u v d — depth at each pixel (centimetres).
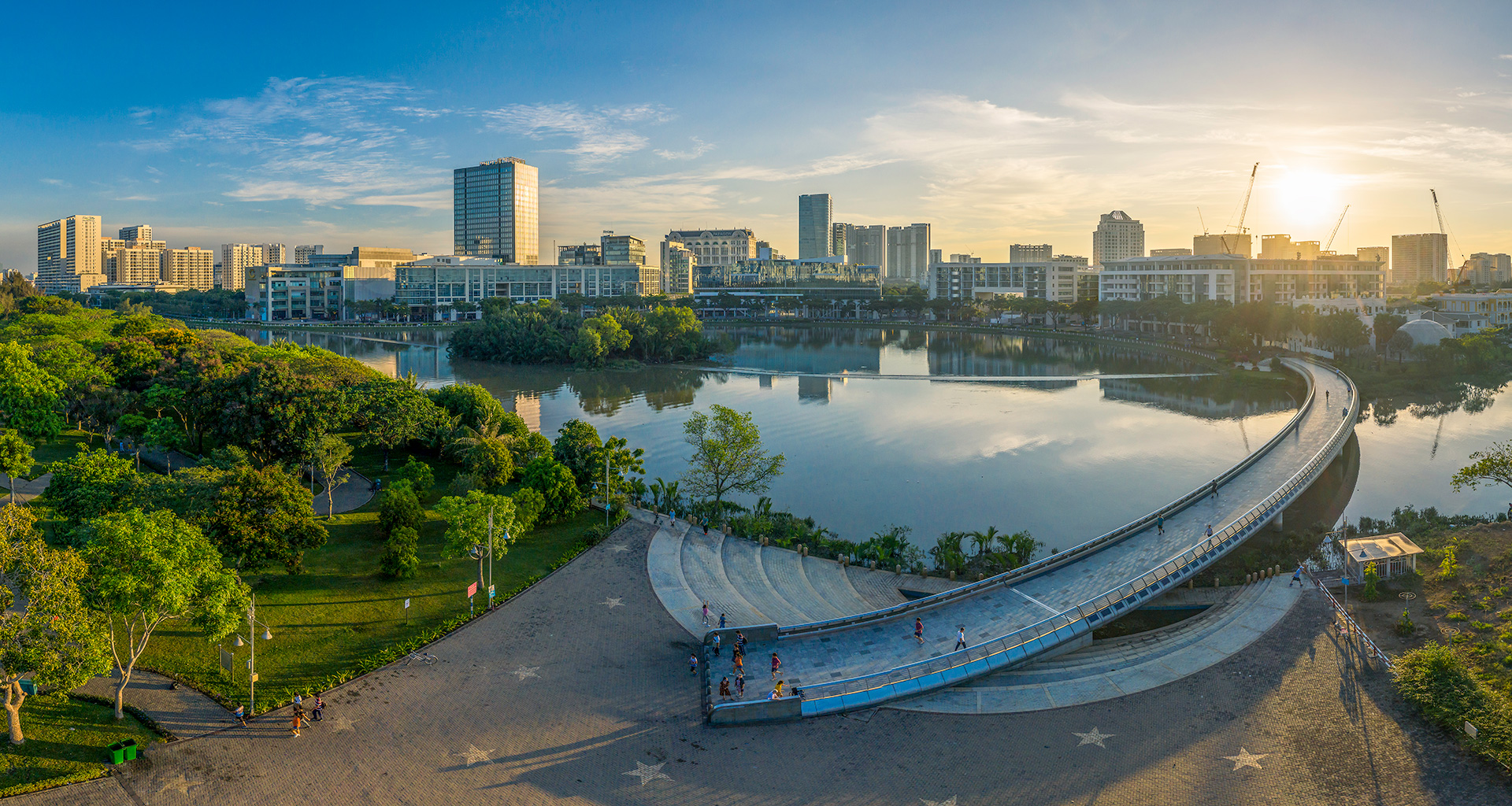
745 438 11469
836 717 6538
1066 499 13288
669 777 5772
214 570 6506
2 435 9900
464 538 8469
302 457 11469
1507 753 5641
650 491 12594
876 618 8094
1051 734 6278
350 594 8450
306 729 6212
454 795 5531
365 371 16550
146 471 12325
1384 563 8806
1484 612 7831
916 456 16100
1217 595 8862
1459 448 16250
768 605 8712
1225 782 5662
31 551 5512
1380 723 6266
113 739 5925
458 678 7000
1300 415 17088
